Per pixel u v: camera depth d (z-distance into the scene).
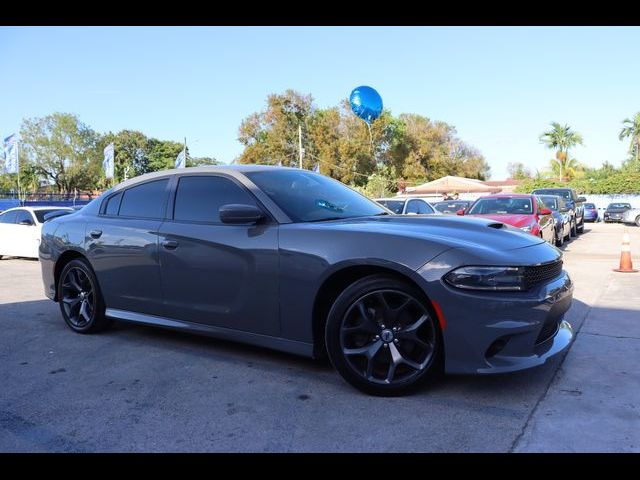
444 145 64.88
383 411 3.23
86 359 4.41
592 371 3.88
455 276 3.20
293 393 3.55
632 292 7.08
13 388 3.77
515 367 3.17
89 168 55.44
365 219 3.99
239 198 4.20
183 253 4.29
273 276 3.79
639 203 41.91
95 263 4.98
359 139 51.22
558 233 13.71
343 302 3.49
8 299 7.31
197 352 4.51
